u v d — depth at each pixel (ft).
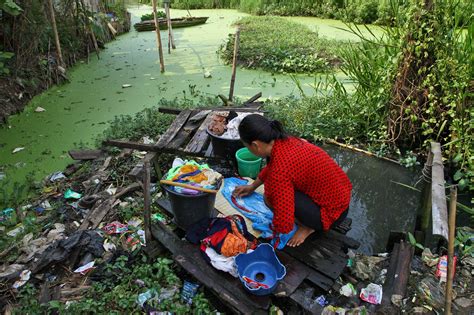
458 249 9.75
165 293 8.36
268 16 34.27
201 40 27.91
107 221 10.83
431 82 12.78
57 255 9.26
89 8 26.04
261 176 9.66
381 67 14.82
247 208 9.94
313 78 20.53
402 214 11.83
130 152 13.60
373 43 14.99
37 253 9.76
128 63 23.56
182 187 8.76
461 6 12.94
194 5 40.78
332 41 25.30
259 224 9.36
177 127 12.91
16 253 9.92
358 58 15.87
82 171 13.35
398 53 13.34
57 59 21.24
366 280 8.87
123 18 31.22
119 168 13.07
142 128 15.14
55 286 8.79
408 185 13.00
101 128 16.06
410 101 13.50
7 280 8.96
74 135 15.60
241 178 11.19
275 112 15.72
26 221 10.62
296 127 15.28
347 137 14.96
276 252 8.73
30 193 12.42
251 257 8.27
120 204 11.39
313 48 23.29
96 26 24.54
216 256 8.31
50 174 13.28
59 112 17.53
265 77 20.88
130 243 9.82
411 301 8.30
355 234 11.04
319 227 8.50
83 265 9.31
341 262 8.46
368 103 14.83
